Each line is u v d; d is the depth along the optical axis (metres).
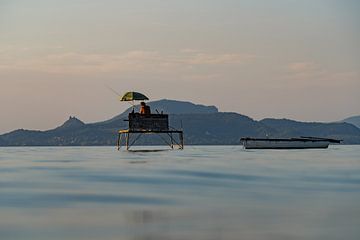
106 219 25.98
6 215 26.98
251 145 146.88
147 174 54.03
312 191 37.75
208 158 97.62
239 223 24.84
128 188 39.75
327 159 93.25
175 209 28.95
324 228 23.61
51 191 37.56
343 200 32.59
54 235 22.31
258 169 63.09
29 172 57.81
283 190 38.38
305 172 57.97
